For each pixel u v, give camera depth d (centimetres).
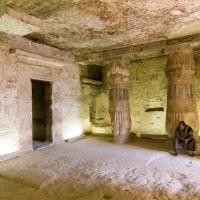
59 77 747
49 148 659
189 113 588
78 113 838
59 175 407
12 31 458
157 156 539
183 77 600
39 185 348
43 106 768
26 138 610
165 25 506
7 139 555
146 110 849
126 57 725
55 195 320
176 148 543
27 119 617
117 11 425
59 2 377
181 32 559
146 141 745
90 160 512
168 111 618
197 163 473
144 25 504
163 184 353
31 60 634
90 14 439
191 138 535
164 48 627
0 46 548
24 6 389
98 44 669
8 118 561
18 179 380
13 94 578
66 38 609
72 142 755
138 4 397
